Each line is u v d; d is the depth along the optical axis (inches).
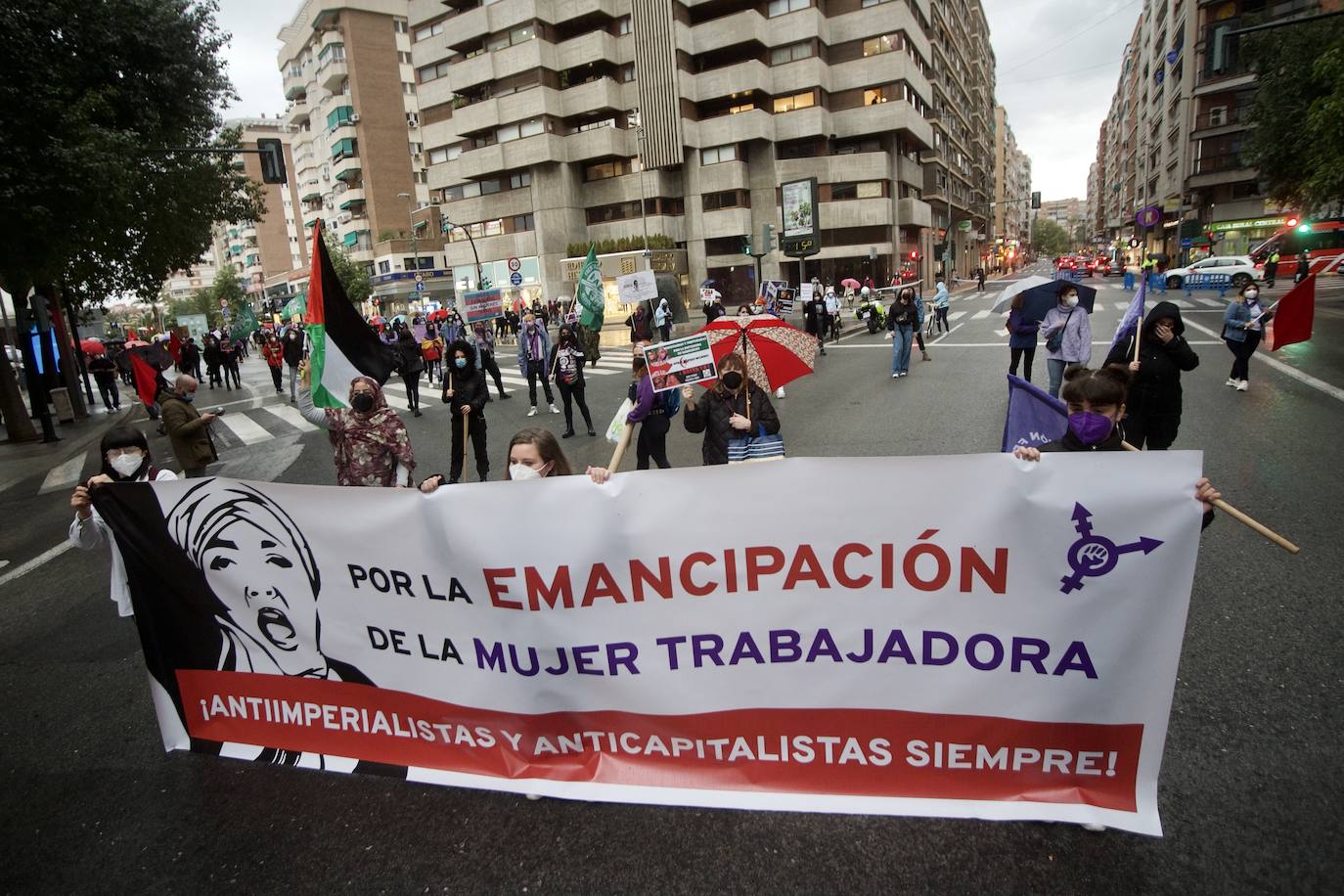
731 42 1690.5
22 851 109.4
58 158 420.8
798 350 196.4
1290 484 224.8
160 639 125.9
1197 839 94.2
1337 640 135.9
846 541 96.3
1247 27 450.9
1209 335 645.9
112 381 776.9
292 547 115.0
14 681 166.9
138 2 506.0
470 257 2026.3
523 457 133.5
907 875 91.7
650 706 105.9
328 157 2960.1
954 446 309.6
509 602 107.2
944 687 97.3
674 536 100.4
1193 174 1777.8
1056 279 324.2
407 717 115.7
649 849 99.2
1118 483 89.1
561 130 1820.9
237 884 99.1
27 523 324.5
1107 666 92.7
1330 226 1304.1
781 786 103.6
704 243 1814.7
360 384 182.2
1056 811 94.8
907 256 1936.5
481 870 97.7
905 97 1754.4
